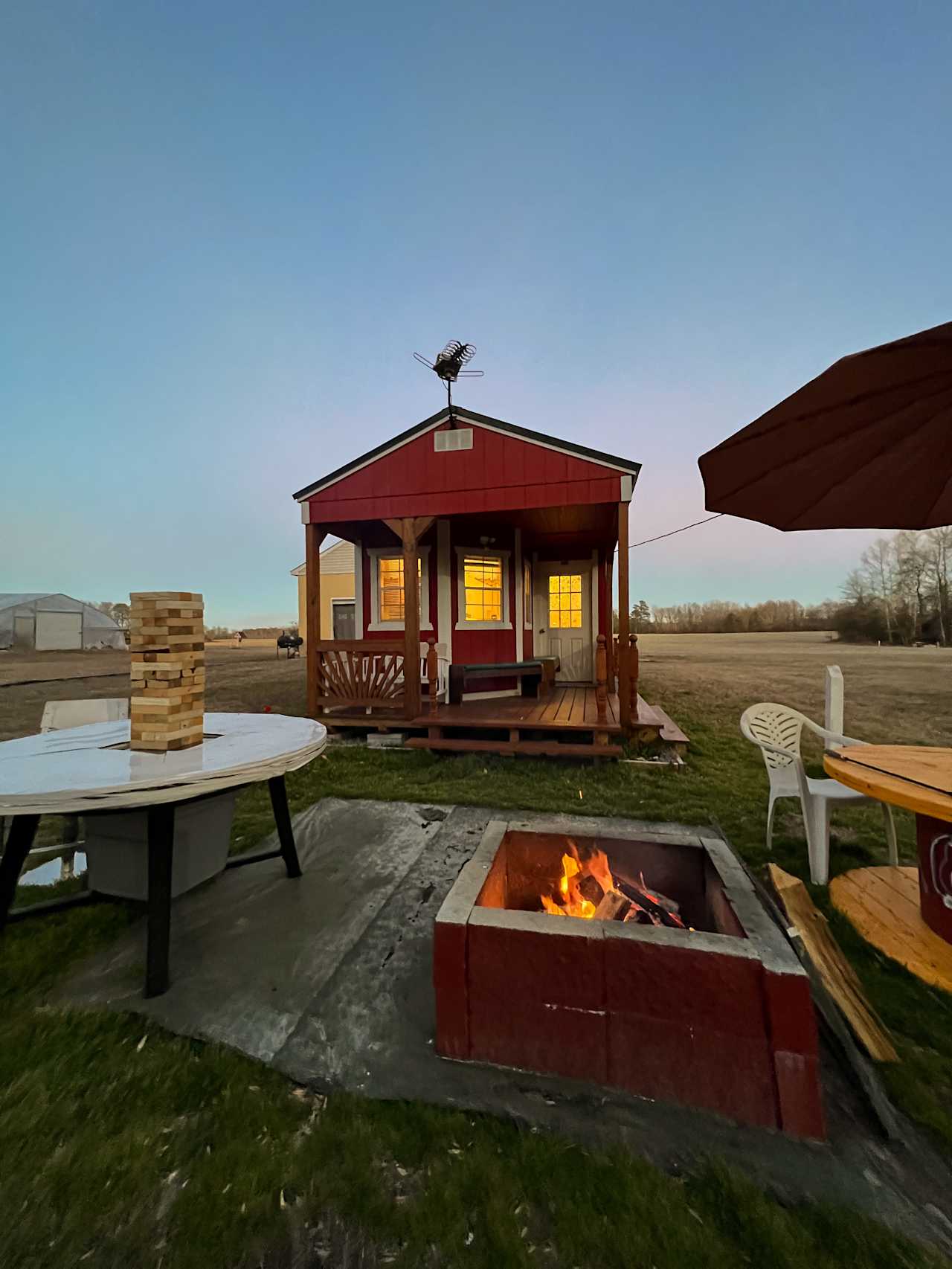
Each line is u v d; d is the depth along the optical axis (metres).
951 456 1.87
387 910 2.62
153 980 1.96
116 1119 1.43
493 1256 1.09
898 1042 1.70
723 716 7.60
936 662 13.40
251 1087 1.55
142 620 2.28
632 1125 1.41
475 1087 1.54
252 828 3.73
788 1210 1.18
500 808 4.07
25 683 10.91
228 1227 1.16
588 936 1.54
